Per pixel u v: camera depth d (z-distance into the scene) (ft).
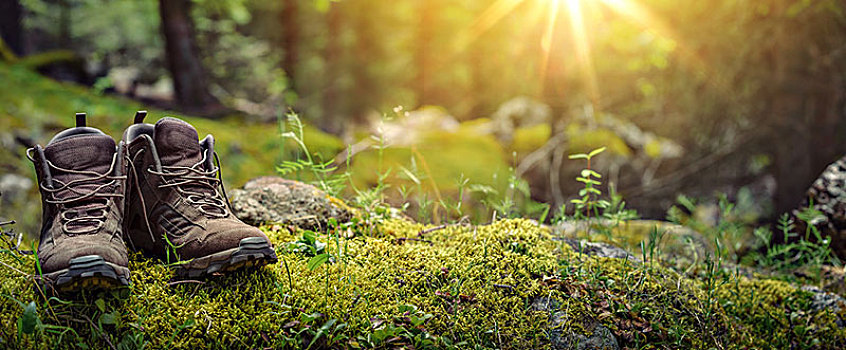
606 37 31.58
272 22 63.93
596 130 31.60
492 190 11.13
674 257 10.62
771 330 9.11
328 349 6.74
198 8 49.32
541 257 8.70
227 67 63.67
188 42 40.50
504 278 8.13
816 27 25.16
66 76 37.06
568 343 7.53
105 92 37.60
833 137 26.21
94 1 67.15
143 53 67.41
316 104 57.77
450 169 25.13
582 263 8.85
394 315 7.22
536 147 32.19
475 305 7.67
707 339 8.21
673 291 8.68
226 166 21.93
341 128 34.42
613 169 30.76
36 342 6.03
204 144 8.21
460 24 61.26
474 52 58.80
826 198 12.98
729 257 12.49
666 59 30.45
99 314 6.40
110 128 23.99
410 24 64.75
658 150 31.58
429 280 7.98
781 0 25.09
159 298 6.81
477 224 10.38
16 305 6.31
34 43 74.08
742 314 9.26
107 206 6.82
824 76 25.59
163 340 6.43
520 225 9.55
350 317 7.06
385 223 9.61
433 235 9.40
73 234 6.35
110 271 5.98
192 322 6.56
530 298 7.92
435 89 66.85
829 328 9.26
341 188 10.55
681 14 27.89
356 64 62.44
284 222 9.06
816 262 11.71
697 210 25.55
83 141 7.23
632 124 33.68
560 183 30.78
